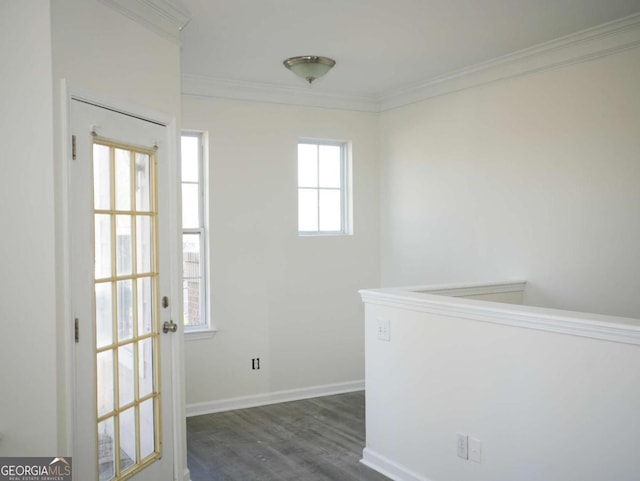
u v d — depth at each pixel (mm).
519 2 3113
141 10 2902
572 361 2383
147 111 2945
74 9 2447
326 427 4227
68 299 2381
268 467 3498
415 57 4062
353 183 5227
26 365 2320
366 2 3100
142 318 2947
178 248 3223
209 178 4586
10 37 2309
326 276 5105
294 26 3453
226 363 4676
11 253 2311
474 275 4426
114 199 2729
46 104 2307
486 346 2754
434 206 4777
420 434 3146
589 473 2328
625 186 3422
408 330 3217
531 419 2549
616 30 3402
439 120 4707
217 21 3350
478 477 2807
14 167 2311
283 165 4898
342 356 5188
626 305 3434
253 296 4781
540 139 3908
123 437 2783
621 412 2215
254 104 4766
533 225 3963
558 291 3814
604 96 3521
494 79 4191
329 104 5074
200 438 4012
